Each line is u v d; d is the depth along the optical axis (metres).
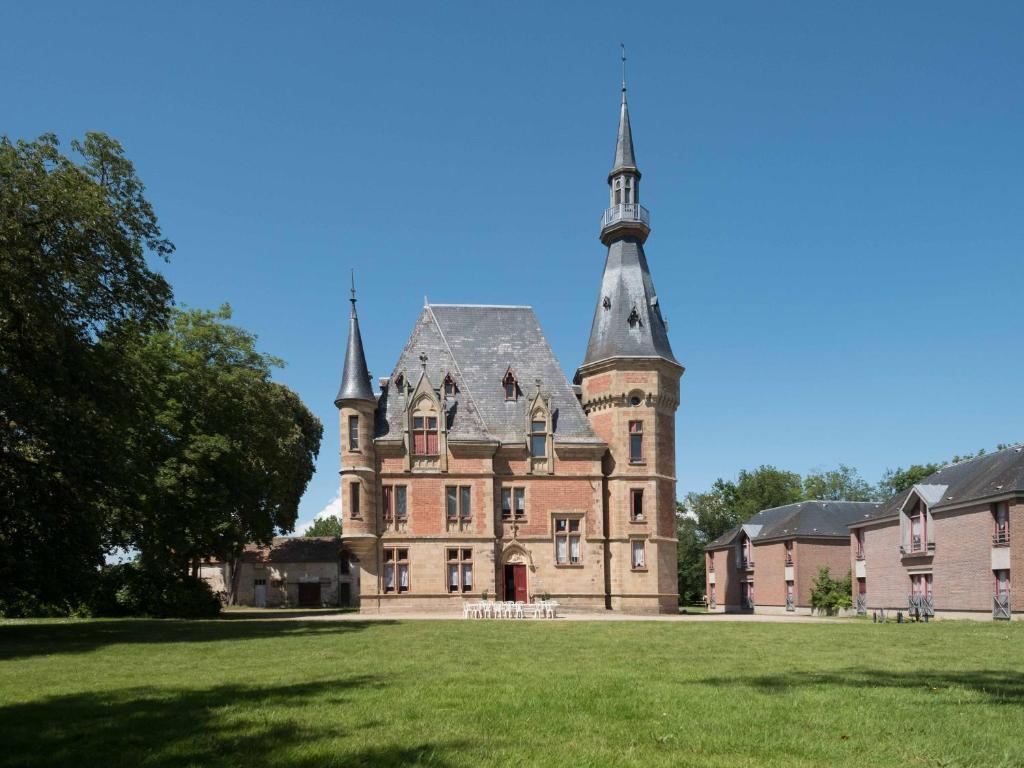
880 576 55.28
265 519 55.72
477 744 9.05
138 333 36.28
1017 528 41.47
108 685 14.35
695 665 17.38
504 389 55.00
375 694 12.61
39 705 12.06
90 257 28.69
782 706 11.61
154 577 48.41
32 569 28.02
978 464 48.91
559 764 8.20
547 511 52.75
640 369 54.09
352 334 52.88
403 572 51.09
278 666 17.38
